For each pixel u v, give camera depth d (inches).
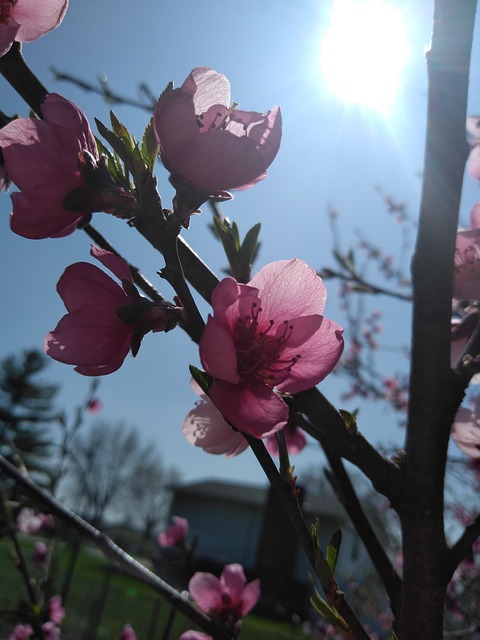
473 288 6.6
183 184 4.5
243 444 5.7
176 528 15.1
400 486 5.0
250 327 4.6
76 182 4.8
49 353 4.5
